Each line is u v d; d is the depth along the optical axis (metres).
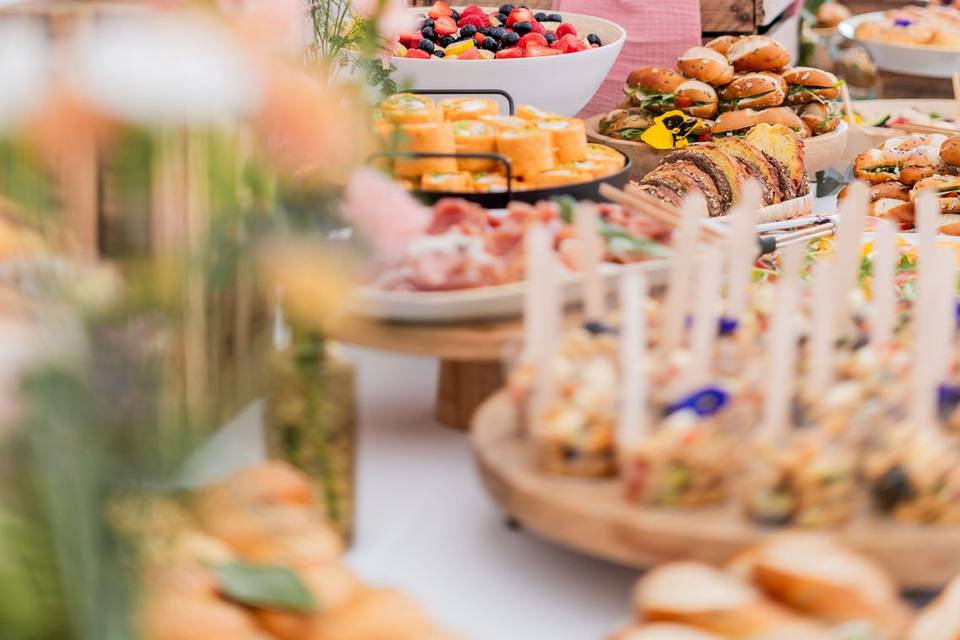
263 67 0.55
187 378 0.95
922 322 0.94
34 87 0.46
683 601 0.74
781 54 2.49
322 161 0.65
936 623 0.76
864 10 4.98
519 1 3.15
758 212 1.86
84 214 0.62
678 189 1.92
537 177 1.56
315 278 0.63
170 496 0.60
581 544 0.91
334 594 0.75
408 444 1.21
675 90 2.42
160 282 0.56
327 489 0.95
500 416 1.06
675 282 1.01
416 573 0.96
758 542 0.86
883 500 0.89
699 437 0.89
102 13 0.87
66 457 0.50
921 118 2.82
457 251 1.17
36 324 0.49
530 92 2.21
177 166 0.55
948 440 0.92
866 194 1.07
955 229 1.99
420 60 2.14
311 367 0.93
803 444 0.88
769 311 1.17
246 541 0.78
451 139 1.55
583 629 0.89
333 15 1.81
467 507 1.08
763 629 0.73
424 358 1.44
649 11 2.94
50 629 0.53
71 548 0.52
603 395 0.95
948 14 3.66
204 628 0.70
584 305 1.19
